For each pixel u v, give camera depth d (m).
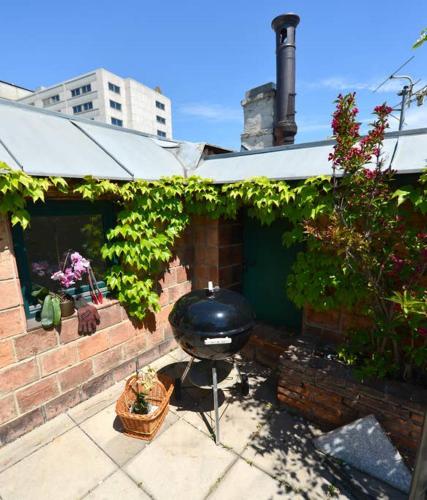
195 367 3.39
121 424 2.73
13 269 2.41
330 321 3.19
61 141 2.85
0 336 2.38
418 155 2.46
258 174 3.25
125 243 3.14
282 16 5.18
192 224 4.20
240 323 2.45
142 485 2.14
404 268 2.35
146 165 3.42
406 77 4.23
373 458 2.21
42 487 2.12
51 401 2.77
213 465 2.29
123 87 54.34
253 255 4.27
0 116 2.62
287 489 2.09
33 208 2.63
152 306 3.56
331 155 2.35
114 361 3.33
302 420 2.76
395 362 2.50
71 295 3.02
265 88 5.88
